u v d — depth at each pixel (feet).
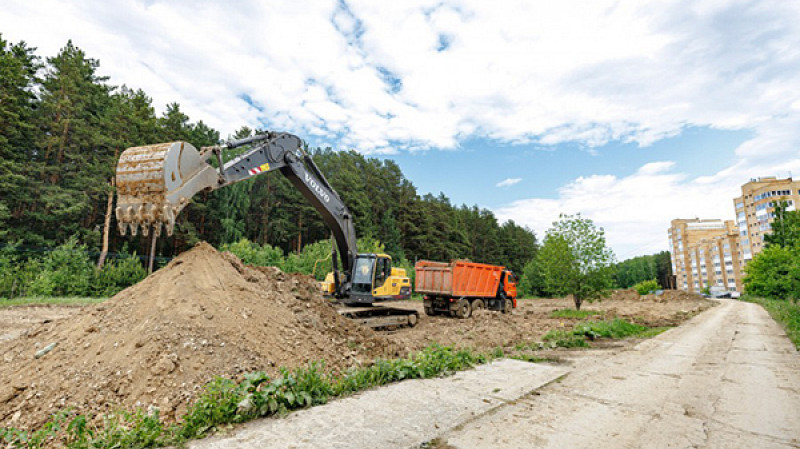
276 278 28.09
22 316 48.08
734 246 301.63
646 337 41.55
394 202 183.21
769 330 49.14
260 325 20.94
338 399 17.31
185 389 15.65
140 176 21.72
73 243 79.61
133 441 12.51
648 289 263.70
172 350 16.93
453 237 216.33
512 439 13.55
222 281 22.36
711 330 48.93
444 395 18.28
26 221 92.89
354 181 162.40
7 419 14.47
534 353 30.58
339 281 45.24
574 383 21.15
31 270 72.90
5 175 81.97
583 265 68.18
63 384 15.71
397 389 19.02
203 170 24.75
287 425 14.29
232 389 15.01
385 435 13.58
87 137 98.63
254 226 142.51
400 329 44.45
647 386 20.93
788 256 115.03
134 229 21.89
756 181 264.11
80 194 92.94
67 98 99.40
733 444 13.58
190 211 115.96
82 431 12.36
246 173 29.84
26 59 94.58
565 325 50.37
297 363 20.01
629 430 14.67
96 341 18.03
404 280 49.90
